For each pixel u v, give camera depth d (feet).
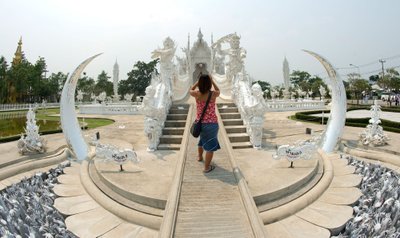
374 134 38.93
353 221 20.45
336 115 39.37
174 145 38.42
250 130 38.58
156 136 37.65
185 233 17.92
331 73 39.47
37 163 32.40
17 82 186.50
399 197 23.21
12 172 29.45
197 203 20.95
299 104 100.73
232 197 21.71
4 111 147.33
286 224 20.15
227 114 45.14
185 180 24.29
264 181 24.91
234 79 54.65
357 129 55.47
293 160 28.53
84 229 19.77
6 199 22.84
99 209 22.61
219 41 68.80
